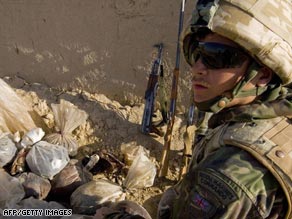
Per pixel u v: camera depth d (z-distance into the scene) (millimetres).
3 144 3033
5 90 3396
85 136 3500
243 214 830
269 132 907
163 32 3445
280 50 899
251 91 953
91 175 3061
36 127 3455
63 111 3461
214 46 924
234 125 959
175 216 947
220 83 946
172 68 3492
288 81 938
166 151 3076
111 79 3842
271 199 840
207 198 854
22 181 2807
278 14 912
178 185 1344
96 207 2619
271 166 841
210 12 911
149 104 3346
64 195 2887
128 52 3672
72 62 3988
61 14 3893
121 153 3312
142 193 2949
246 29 883
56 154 2955
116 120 3574
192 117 2941
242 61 923
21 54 4270
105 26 3709
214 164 881
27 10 4062
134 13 3535
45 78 4195
